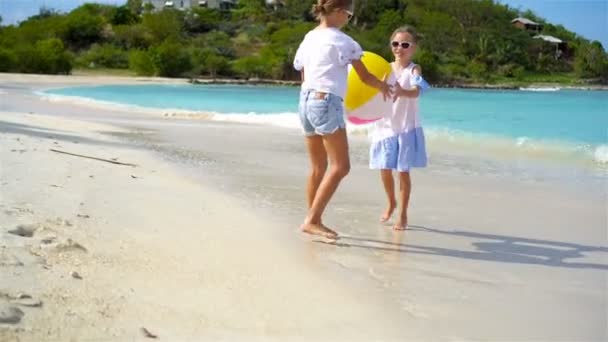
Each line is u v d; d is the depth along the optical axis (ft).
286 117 46.98
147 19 239.30
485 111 67.05
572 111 67.15
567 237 15.90
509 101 94.84
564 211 18.83
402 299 10.93
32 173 18.63
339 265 12.71
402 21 249.34
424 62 209.15
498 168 27.02
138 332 8.39
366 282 11.73
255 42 249.55
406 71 16.81
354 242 14.75
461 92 151.23
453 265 13.24
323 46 14.32
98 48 220.64
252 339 8.71
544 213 18.53
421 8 261.85
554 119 54.08
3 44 190.90
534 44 251.60
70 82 129.90
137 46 233.96
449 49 245.45
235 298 10.16
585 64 238.48
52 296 9.07
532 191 21.84
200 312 9.41
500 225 17.01
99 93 95.14
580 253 14.46
